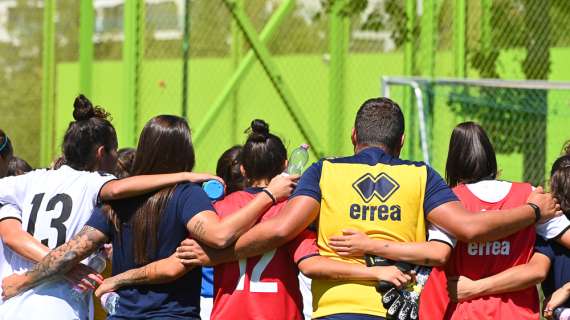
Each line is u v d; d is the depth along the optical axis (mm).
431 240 14641
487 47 43938
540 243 16125
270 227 14500
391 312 14234
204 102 40688
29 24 48062
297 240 15133
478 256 15578
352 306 14445
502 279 15383
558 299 15992
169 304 14758
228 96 38781
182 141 15297
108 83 46375
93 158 16531
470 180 16141
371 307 14422
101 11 47125
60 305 15617
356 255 14523
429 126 39594
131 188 14867
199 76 40750
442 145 40188
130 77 36719
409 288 14531
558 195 16703
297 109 39594
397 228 14531
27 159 47031
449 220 14453
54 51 42406
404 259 14391
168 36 41000
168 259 14664
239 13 39406
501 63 44094
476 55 43719
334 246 14555
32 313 15492
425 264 14453
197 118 40750
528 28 44562
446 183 16312
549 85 37656
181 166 15359
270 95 39625
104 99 46281
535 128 42625
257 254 14805
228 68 40094
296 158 16484
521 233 15602
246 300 15297
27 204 16266
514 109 42531
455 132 16375
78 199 15977
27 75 47500
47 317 15461
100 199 15516
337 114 41125
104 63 46656
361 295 14461
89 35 38344
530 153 42625
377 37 41750
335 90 41125
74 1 48625
